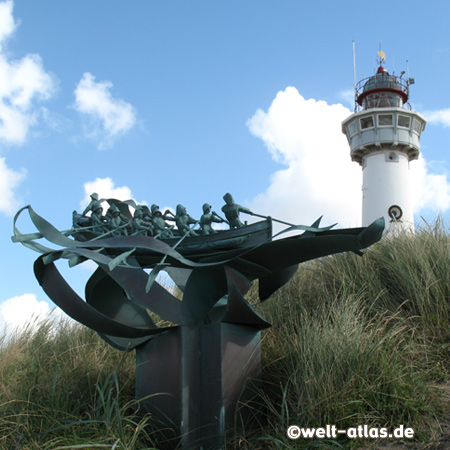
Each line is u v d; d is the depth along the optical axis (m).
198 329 6.30
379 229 5.58
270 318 8.38
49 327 9.20
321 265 9.34
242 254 6.12
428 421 5.54
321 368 6.04
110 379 7.10
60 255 6.21
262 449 5.55
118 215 7.50
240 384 6.18
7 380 7.22
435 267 8.12
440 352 6.92
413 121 24.73
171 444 5.97
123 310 7.14
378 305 8.04
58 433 5.71
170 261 6.83
